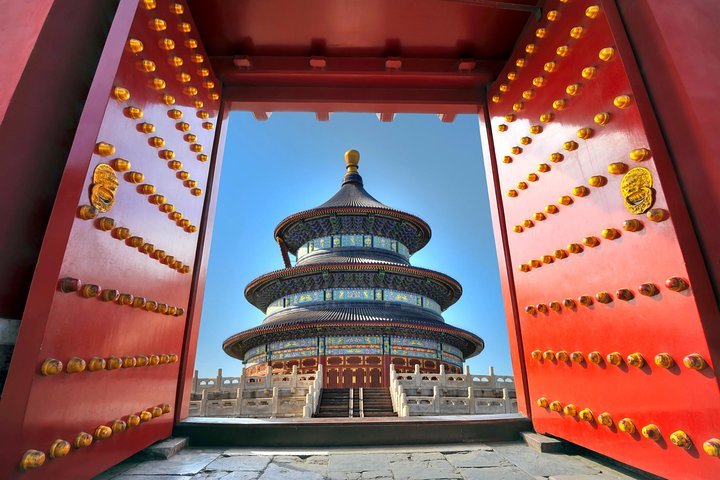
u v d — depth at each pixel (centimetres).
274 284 3925
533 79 604
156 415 509
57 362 304
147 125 459
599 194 446
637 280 390
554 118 543
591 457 515
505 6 608
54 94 364
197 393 2142
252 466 474
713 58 378
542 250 567
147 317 483
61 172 365
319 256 4069
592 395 457
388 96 768
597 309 449
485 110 771
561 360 520
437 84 765
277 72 725
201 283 659
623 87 410
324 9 650
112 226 377
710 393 315
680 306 343
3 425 273
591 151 462
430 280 3850
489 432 611
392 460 503
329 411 2227
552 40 557
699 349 324
